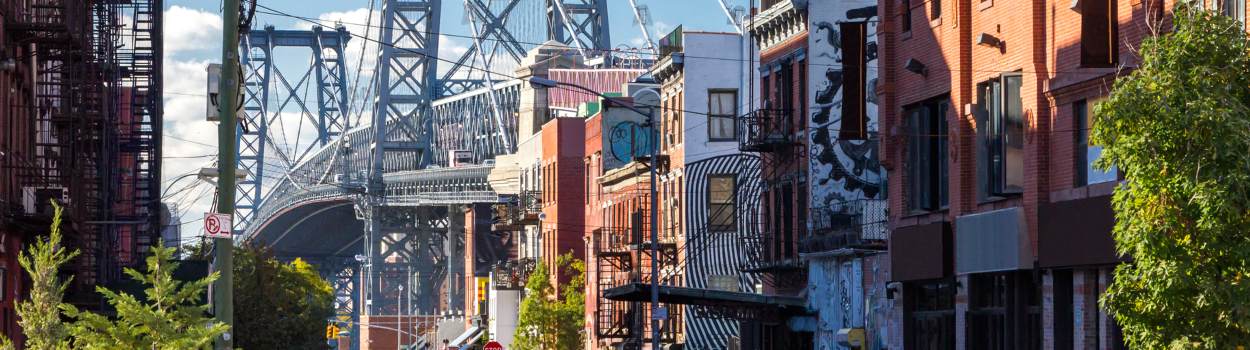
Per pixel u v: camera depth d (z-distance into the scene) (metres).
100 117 67.00
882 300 61.47
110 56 72.44
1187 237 28.98
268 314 104.31
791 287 74.88
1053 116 46.97
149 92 83.00
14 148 58.22
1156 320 29.70
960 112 52.88
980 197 51.16
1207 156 28.48
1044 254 46.34
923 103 56.47
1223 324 29.03
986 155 51.03
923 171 56.78
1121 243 30.45
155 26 82.69
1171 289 29.09
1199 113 28.25
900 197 58.41
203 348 35.62
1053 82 46.31
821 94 73.25
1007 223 48.91
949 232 53.84
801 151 74.81
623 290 73.38
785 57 76.88
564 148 133.62
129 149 83.25
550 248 136.50
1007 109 49.03
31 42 60.31
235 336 102.25
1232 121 28.12
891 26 59.16
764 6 81.06
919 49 56.59
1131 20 42.28
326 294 132.12
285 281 107.31
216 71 34.31
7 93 56.06
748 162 88.94
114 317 65.31
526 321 115.12
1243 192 28.05
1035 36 47.81
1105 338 43.97
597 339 113.62
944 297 55.94
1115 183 42.88
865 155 72.06
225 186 34.28
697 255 93.38
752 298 70.62
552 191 136.25
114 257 75.38
